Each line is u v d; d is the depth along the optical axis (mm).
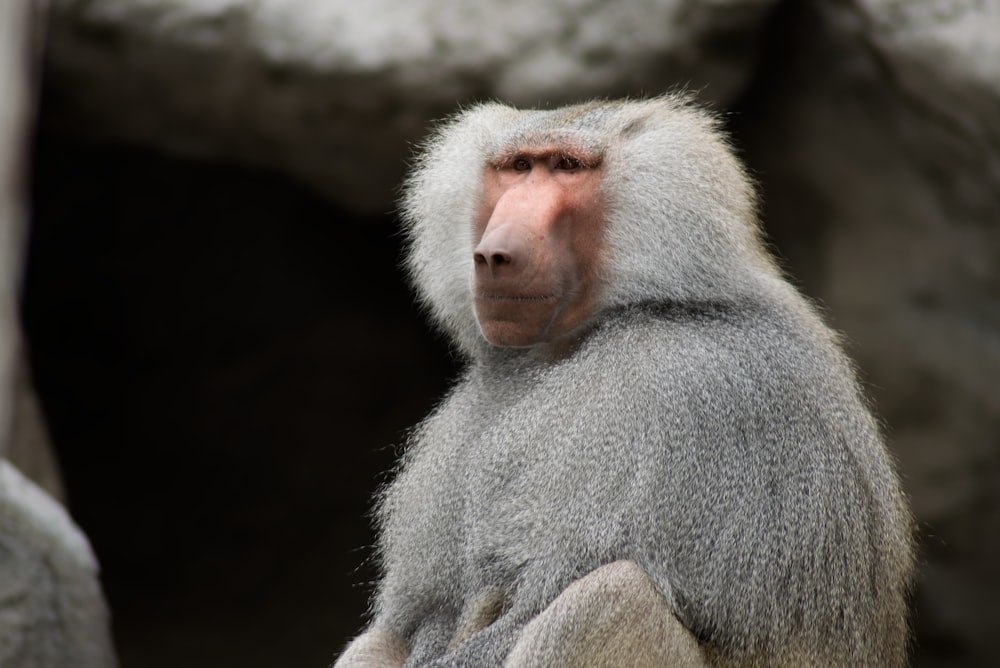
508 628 7270
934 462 16219
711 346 7523
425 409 20797
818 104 15664
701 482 7145
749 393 7371
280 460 20609
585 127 8531
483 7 15133
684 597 7090
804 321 8234
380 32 15023
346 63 14992
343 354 20703
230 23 15234
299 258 20156
